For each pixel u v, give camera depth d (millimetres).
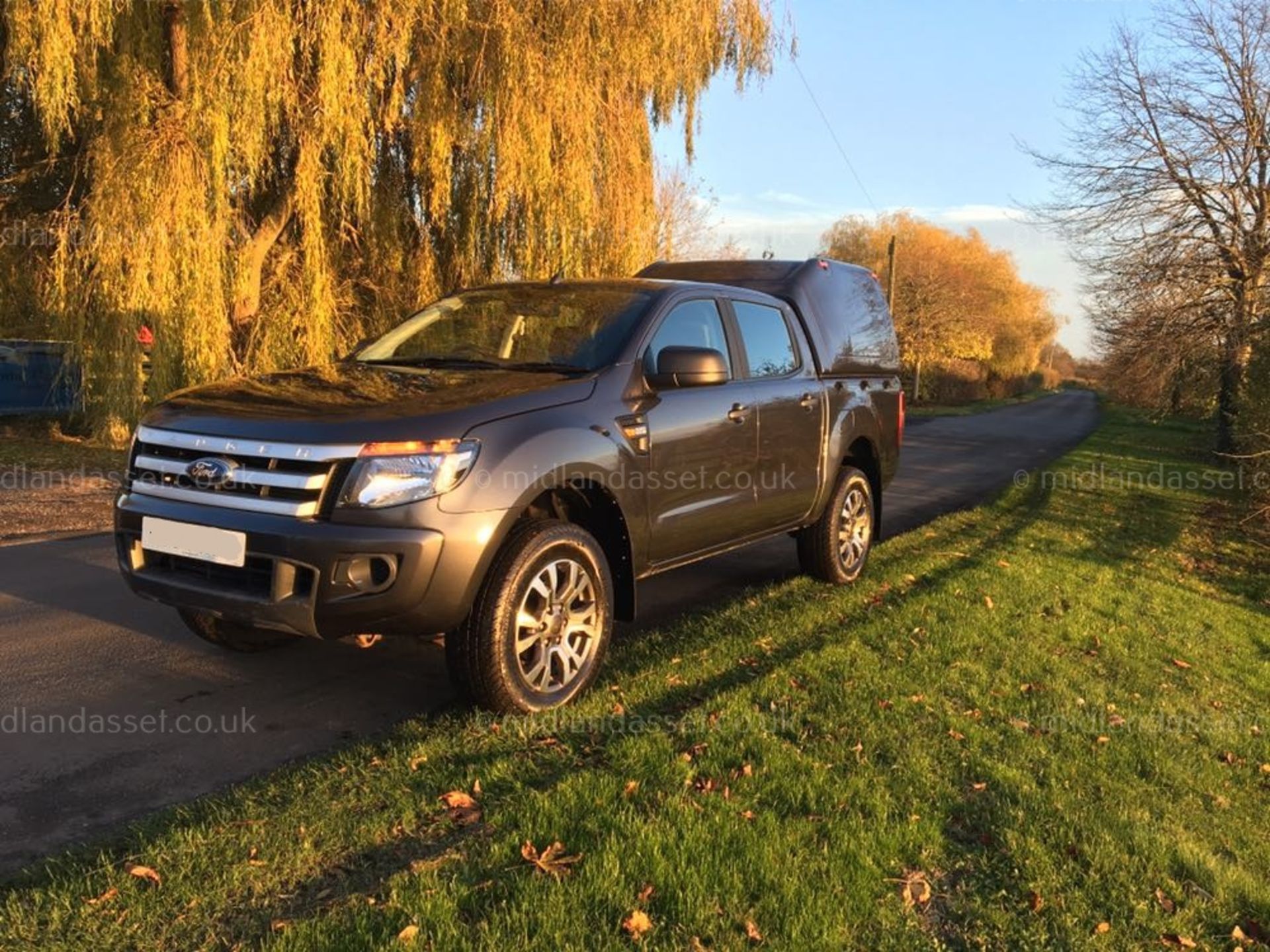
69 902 2461
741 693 4066
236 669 4551
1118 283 22797
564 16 11695
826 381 6219
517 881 2578
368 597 3354
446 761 3391
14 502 9008
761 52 15188
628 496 4246
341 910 2432
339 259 13586
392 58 11078
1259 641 6531
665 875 2646
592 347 4531
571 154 12242
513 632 3699
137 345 11570
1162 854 3041
